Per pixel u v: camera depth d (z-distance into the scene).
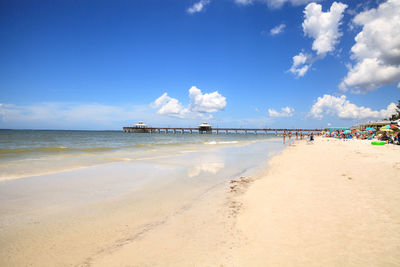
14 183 7.21
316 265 2.56
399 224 3.43
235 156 15.48
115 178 8.23
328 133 56.91
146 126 137.50
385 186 5.54
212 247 3.20
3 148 19.08
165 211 4.84
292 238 3.24
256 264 2.68
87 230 3.92
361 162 9.71
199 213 4.65
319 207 4.36
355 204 4.38
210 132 144.38
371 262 2.54
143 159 13.52
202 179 8.19
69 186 6.98
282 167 10.07
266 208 4.59
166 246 3.29
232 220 4.17
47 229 3.96
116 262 2.91
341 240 3.07
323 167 9.02
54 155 14.63
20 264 2.91
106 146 24.50
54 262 2.95
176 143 33.47
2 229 3.95
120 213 4.75
